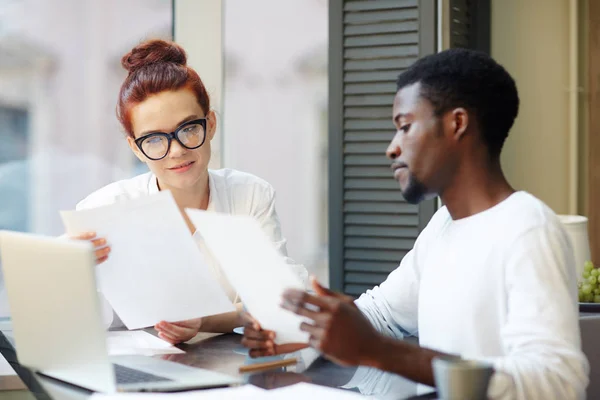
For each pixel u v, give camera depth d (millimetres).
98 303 1505
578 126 3533
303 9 3986
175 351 1843
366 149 3047
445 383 1153
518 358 1374
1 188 4289
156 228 1749
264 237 1477
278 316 1586
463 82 1526
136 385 1533
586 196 3543
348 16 3029
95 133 4395
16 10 4418
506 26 3533
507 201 1538
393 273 1904
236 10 4039
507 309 1495
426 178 1560
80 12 4293
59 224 4336
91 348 1536
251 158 4234
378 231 3055
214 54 3271
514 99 1564
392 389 1499
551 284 1429
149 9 3668
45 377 1692
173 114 2059
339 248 3102
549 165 3562
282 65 4125
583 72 3508
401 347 1378
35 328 1683
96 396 1474
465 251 1560
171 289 1841
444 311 1591
